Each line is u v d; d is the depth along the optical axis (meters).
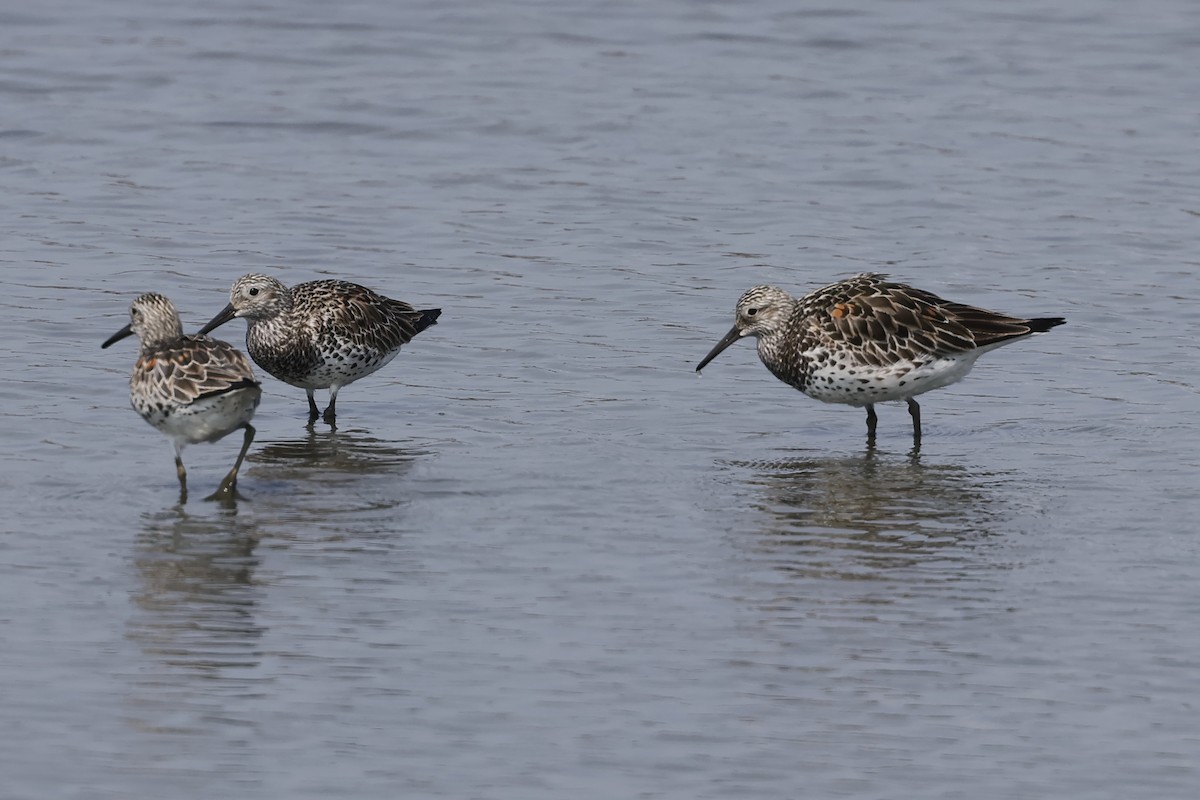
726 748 10.77
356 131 29.03
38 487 15.58
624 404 18.78
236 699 11.31
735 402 19.02
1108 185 26.94
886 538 14.63
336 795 10.13
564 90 31.09
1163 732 11.02
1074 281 23.03
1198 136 29.25
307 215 25.23
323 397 19.25
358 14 35.09
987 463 16.89
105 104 29.81
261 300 18.48
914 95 31.16
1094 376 19.80
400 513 15.13
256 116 29.52
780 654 12.16
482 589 13.34
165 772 10.33
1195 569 13.86
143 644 12.13
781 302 18.41
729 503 15.58
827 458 17.09
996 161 27.98
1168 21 35.44
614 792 10.23
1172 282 22.98
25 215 24.81
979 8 36.09
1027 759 10.66
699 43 33.84
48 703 11.16
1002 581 13.60
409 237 24.52
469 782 10.33
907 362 17.59
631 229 25.02
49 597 12.97
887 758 10.66
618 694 11.51
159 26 34.03
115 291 22.03
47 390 18.48
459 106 30.17
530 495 15.72
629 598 13.20
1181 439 17.56
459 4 35.88
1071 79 32.12
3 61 31.62
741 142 28.77
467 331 21.12
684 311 21.98
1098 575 13.74
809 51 33.47
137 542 14.23
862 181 27.08
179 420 15.45
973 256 24.02
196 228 24.58
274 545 14.25
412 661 11.96
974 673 11.87
